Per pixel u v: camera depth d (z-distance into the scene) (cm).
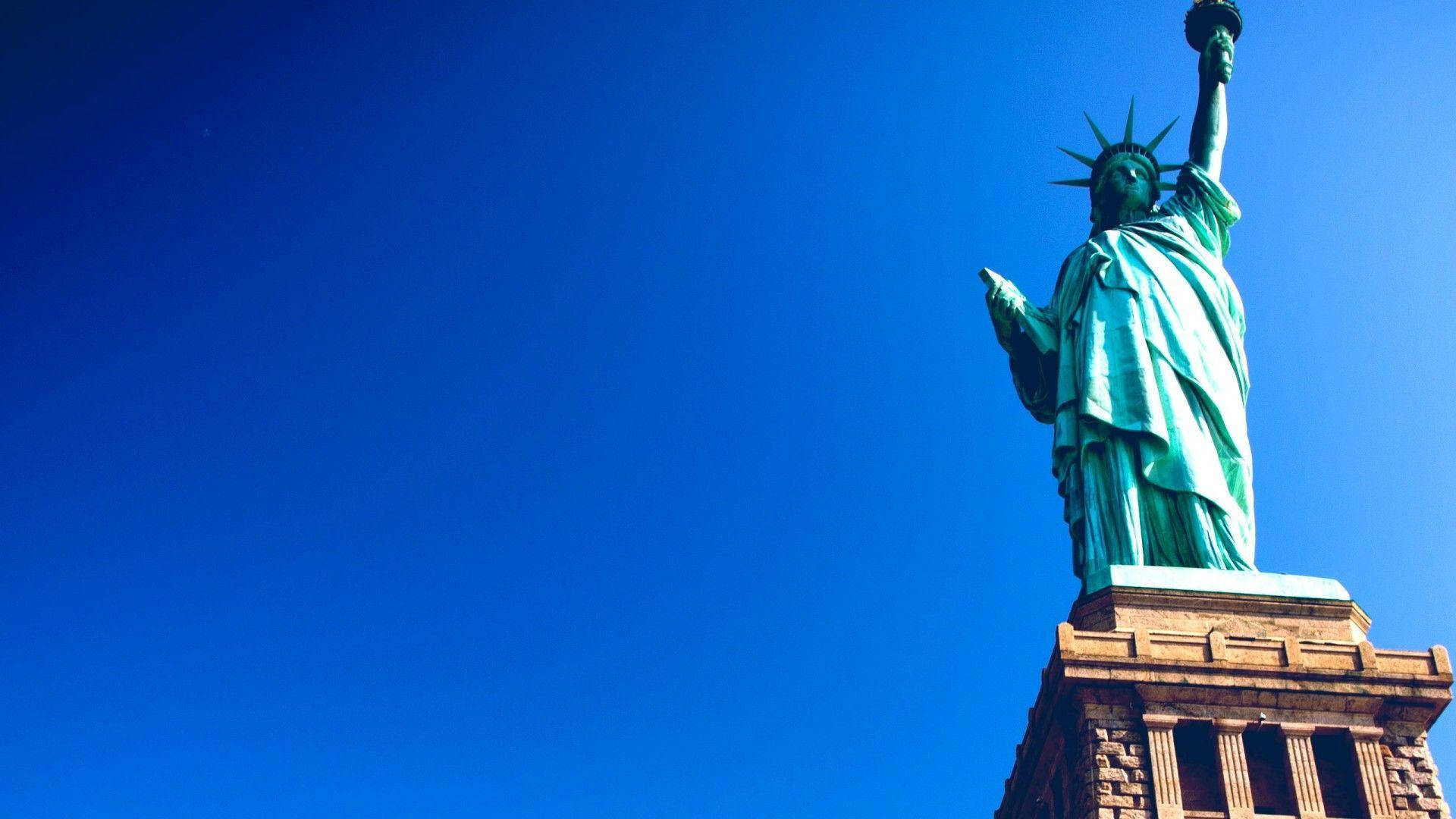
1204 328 6844
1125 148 7794
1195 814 5147
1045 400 7288
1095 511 6369
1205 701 5400
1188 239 7194
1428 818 5172
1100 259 7044
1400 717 5431
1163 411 6456
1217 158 7675
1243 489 6494
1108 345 6725
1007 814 6244
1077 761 5416
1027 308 7344
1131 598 5784
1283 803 5269
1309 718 5388
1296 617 5750
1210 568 6072
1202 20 8056
